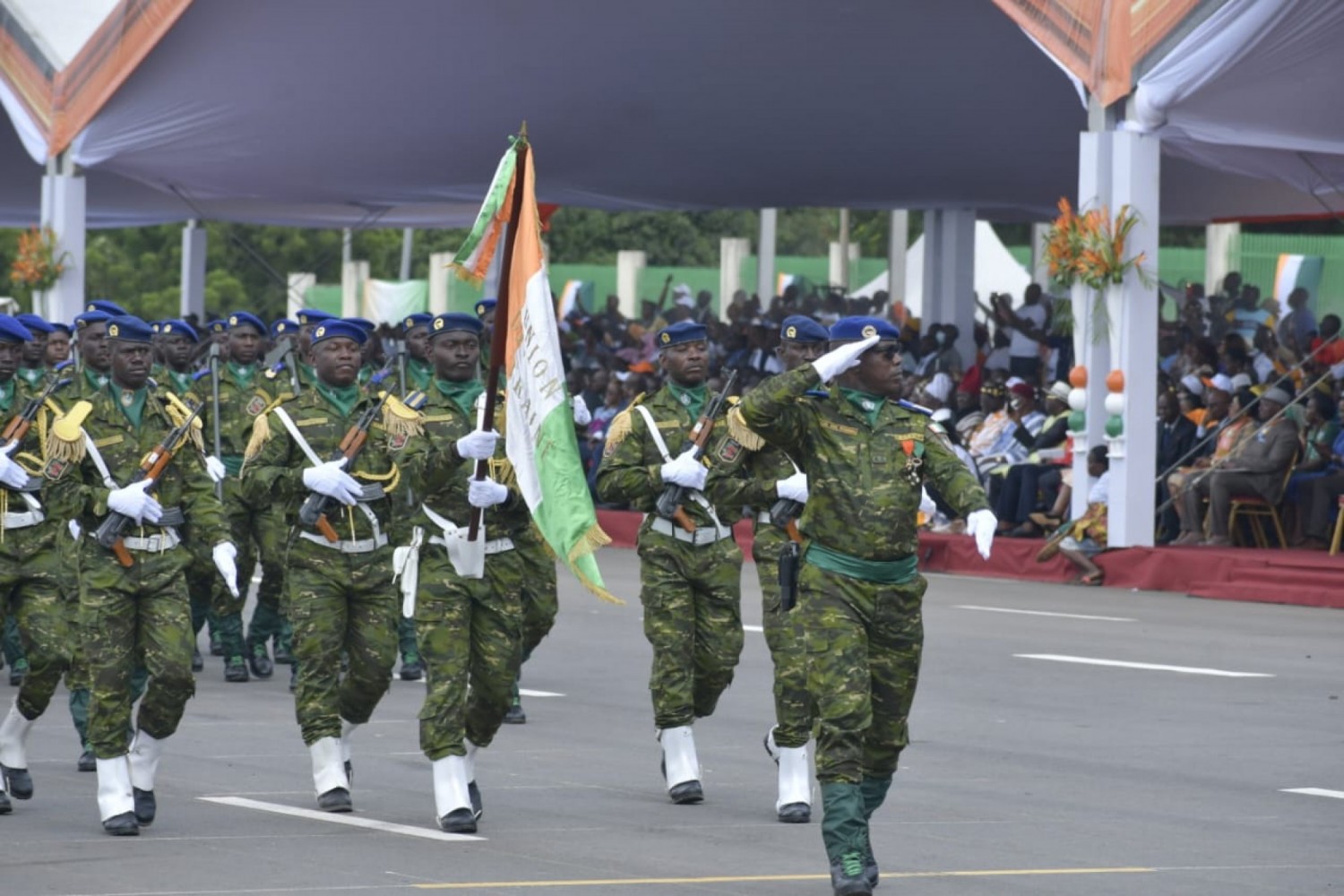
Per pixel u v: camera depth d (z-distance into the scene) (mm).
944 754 28500
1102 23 51281
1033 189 87375
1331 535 52938
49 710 32656
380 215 102188
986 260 115562
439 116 73500
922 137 76875
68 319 71562
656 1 61719
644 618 25547
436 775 22906
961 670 37219
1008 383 63500
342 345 24641
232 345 40375
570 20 63500
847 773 19156
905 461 19688
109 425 22953
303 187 86125
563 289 129375
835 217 158000
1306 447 55250
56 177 71250
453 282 125250
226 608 36156
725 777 26719
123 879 20172
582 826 23219
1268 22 48750
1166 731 30516
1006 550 55344
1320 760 28078
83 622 22578
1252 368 63281
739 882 20281
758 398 19250
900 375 20031
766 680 36312
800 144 78750
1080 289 52656
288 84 69125
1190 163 79438
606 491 25750
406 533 23578
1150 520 52594
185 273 110625
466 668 22969
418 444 22969
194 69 67875
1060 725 31109
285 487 24078
